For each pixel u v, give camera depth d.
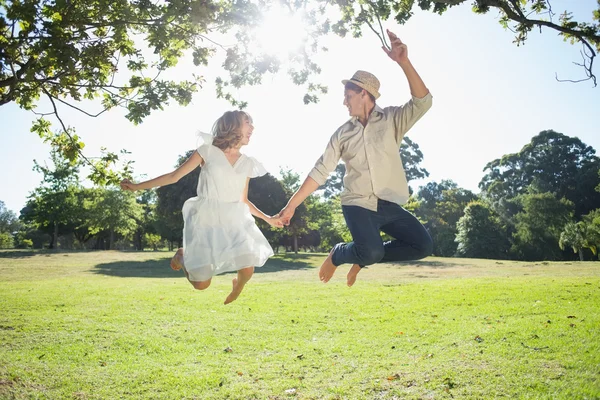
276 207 42.44
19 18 6.34
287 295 15.09
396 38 3.29
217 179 3.63
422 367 6.87
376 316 11.13
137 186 3.71
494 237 54.72
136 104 7.54
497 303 12.26
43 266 27.47
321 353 7.94
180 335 9.28
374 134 3.62
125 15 7.26
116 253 41.16
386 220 3.68
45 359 7.56
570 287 14.70
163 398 5.95
